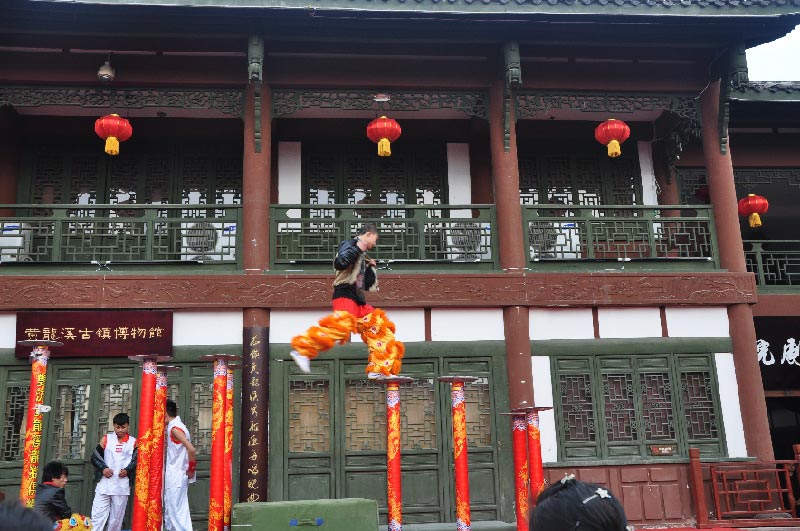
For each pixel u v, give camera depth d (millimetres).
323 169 14094
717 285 12414
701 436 12016
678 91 13227
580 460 11648
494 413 11680
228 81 12242
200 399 11312
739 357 12281
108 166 13742
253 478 10859
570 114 14297
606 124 12414
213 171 13914
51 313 11125
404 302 11758
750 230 18609
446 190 14234
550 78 12953
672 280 12336
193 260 11680
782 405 17422
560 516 2336
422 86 12586
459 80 12664
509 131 12492
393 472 8711
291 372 11523
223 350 11430
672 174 14695
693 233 13078
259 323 11406
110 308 11219
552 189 14680
